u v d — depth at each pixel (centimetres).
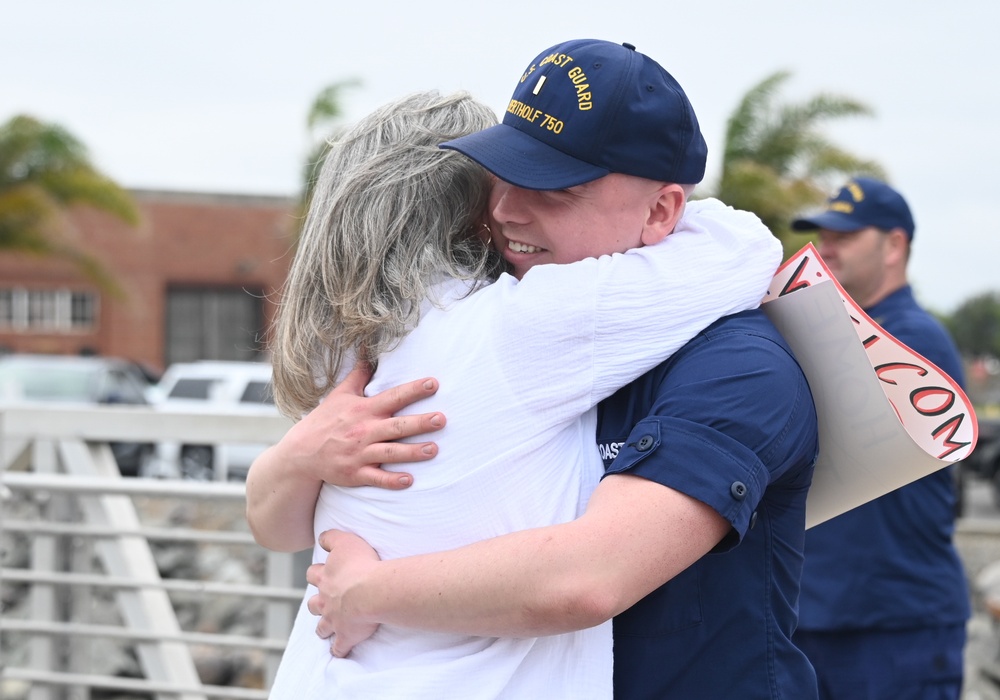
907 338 727
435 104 388
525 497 328
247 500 393
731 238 351
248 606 1311
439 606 312
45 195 4038
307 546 402
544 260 360
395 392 342
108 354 6494
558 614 300
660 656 334
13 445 847
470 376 333
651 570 307
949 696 652
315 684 346
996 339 10081
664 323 333
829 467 375
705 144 366
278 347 379
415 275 348
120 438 775
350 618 334
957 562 665
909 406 371
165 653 778
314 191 389
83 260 4388
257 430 746
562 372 329
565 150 344
